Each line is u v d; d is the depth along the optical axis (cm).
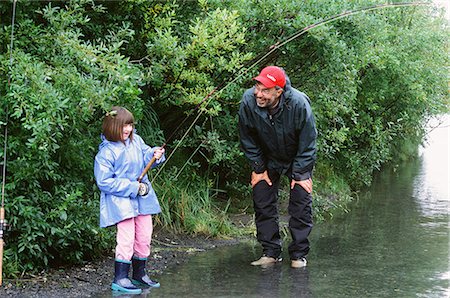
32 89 499
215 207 819
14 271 532
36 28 557
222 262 631
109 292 523
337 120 894
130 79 551
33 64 515
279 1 731
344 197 1051
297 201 613
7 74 514
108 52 555
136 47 686
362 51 848
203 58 670
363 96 1098
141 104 581
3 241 524
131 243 533
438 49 1210
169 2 684
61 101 506
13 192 528
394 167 1570
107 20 667
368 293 537
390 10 1083
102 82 561
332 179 1090
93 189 594
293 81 819
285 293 532
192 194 780
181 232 733
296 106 588
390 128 1213
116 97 545
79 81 526
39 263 558
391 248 705
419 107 1266
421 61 1144
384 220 877
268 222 632
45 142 496
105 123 536
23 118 492
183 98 687
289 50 768
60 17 562
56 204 541
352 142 1086
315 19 738
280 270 606
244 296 521
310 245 717
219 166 858
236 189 862
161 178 759
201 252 670
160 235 712
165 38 638
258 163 621
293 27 742
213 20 650
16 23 558
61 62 550
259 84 577
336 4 768
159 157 552
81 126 561
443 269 617
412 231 801
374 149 1147
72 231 552
